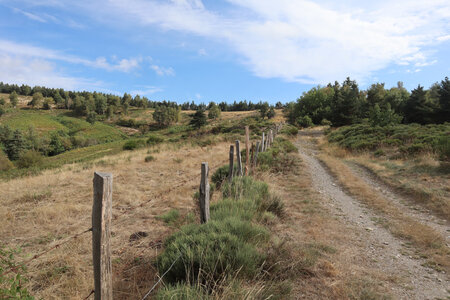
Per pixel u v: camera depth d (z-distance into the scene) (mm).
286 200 6914
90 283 2896
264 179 8531
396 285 3172
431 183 8297
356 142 18969
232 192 5676
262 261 3113
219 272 2789
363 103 54469
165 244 3613
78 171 11312
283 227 4773
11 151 76750
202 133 35438
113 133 133875
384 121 27516
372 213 6348
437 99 46438
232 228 3602
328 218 5652
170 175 9734
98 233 1842
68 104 193125
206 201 3834
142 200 6477
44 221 5113
